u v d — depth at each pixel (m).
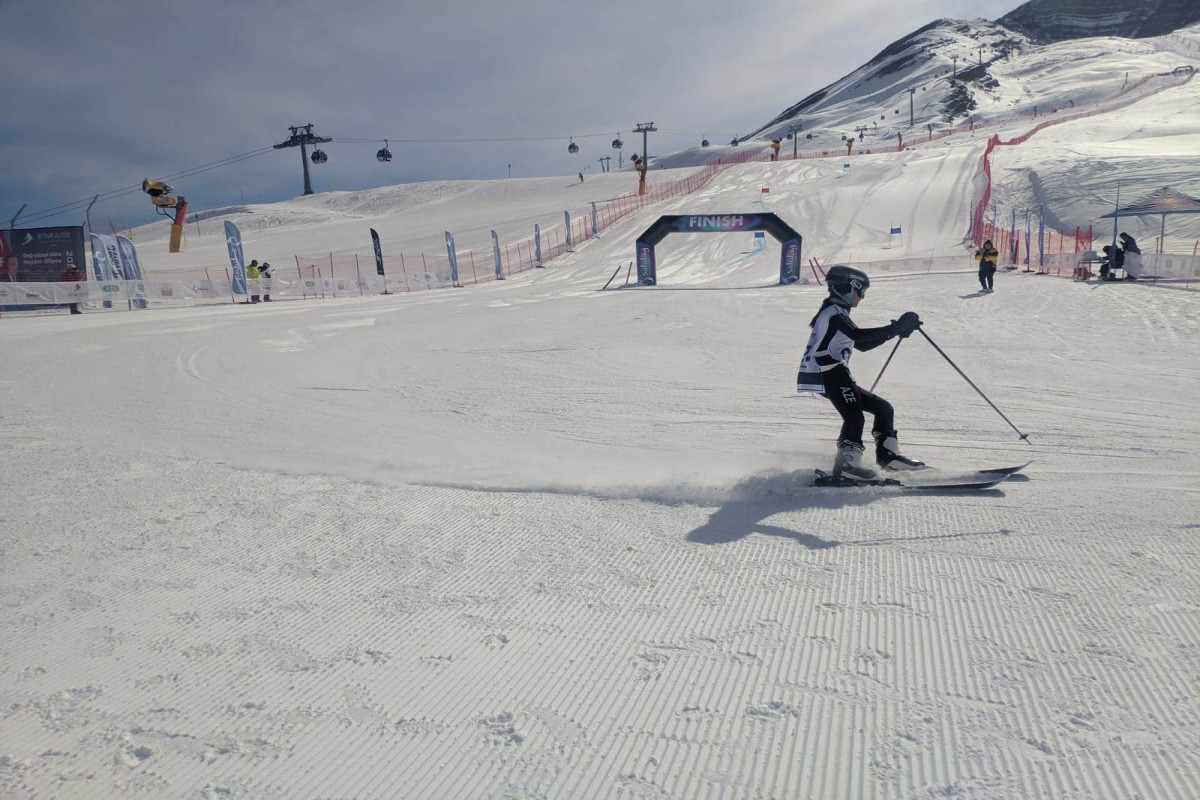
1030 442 5.75
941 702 2.31
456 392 8.46
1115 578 3.18
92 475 5.18
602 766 2.05
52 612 3.07
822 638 2.74
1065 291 17.45
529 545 3.76
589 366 10.23
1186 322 11.92
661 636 2.79
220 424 6.91
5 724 2.29
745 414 7.13
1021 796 1.89
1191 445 5.50
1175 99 80.31
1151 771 1.96
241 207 92.12
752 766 2.04
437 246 50.12
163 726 2.27
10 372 10.25
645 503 4.42
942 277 24.70
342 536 3.92
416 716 2.31
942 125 139.88
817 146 146.12
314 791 1.97
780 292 23.83
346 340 13.46
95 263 22.73
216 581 3.37
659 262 38.06
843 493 4.53
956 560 3.45
